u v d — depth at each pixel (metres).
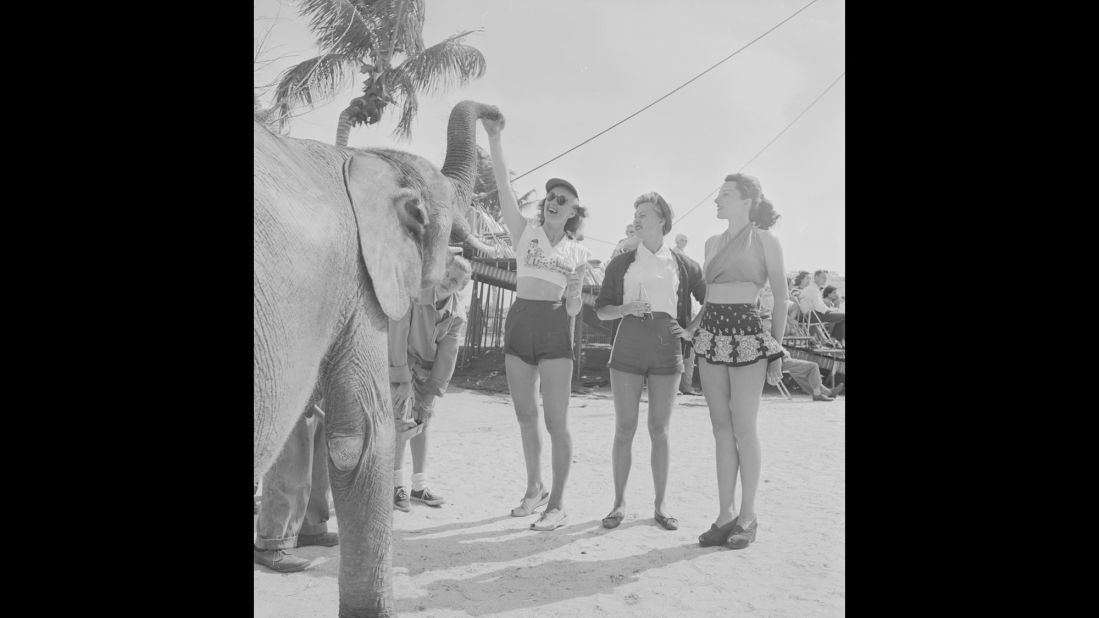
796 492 5.13
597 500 4.93
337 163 2.55
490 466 6.06
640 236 4.20
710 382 3.96
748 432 3.89
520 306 4.31
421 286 2.90
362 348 2.50
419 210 2.69
